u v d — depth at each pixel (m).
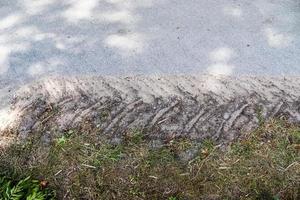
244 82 3.67
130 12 4.22
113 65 3.83
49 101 3.61
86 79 3.74
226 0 4.28
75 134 3.43
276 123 3.43
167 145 3.35
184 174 3.22
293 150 3.30
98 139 3.40
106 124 3.47
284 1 4.25
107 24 4.14
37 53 3.95
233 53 3.87
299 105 3.52
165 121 3.47
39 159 3.33
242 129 3.41
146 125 3.45
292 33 3.99
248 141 3.35
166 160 3.29
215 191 3.16
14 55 3.94
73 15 4.22
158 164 3.27
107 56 3.90
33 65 3.87
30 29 4.12
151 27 4.09
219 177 3.21
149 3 4.29
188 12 4.20
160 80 3.71
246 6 4.22
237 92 3.61
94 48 3.96
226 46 3.91
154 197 3.16
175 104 3.56
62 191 3.21
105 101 3.59
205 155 3.30
